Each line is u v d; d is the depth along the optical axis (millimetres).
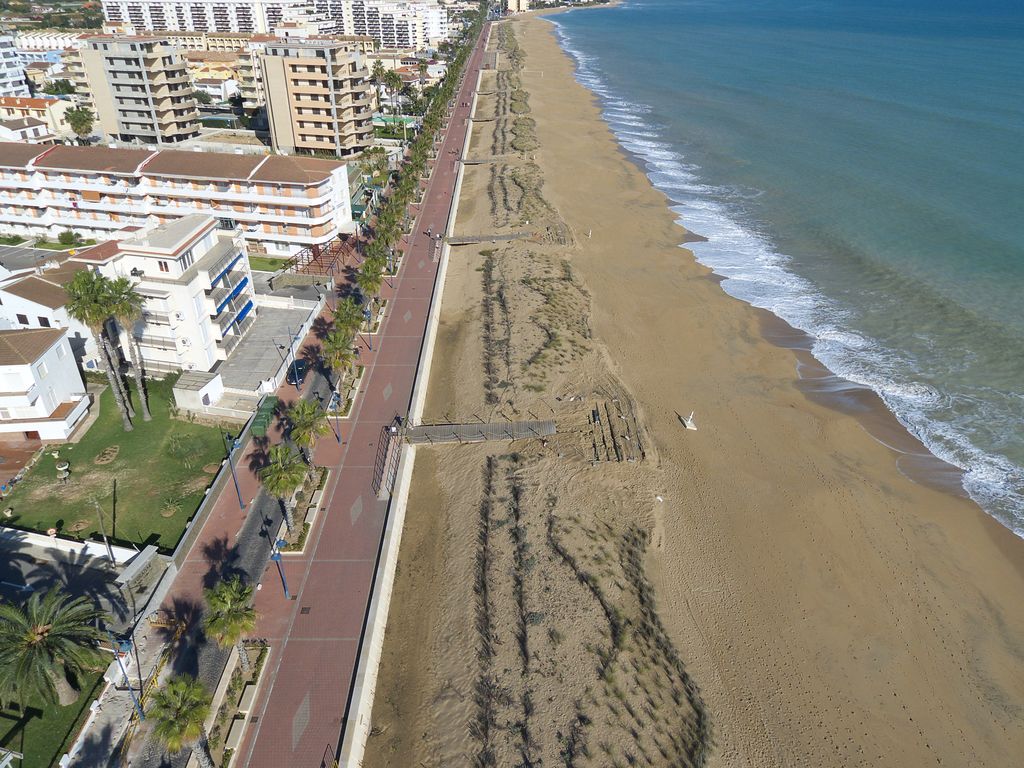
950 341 75125
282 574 42344
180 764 31938
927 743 36906
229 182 80688
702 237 102250
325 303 75438
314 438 53531
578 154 141125
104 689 34844
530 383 64125
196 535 44750
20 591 39875
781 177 126250
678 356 71500
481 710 36375
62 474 49281
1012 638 43188
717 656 40469
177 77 127812
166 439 54188
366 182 107500
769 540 49031
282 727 34062
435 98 168625
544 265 88562
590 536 47250
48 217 86812
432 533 47781
